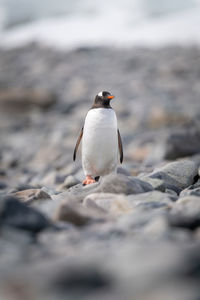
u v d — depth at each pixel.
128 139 37.41
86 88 68.62
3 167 34.44
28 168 30.22
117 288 4.82
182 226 7.55
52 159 35.09
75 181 16.47
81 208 8.92
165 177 14.04
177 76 73.19
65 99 65.38
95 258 5.65
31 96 63.41
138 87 65.00
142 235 7.19
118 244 6.58
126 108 52.44
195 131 28.27
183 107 49.47
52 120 54.12
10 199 7.72
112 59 90.88
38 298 4.74
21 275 5.27
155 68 78.44
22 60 102.69
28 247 6.68
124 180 11.37
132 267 5.05
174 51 91.69
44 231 7.59
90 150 15.28
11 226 7.43
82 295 4.73
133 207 9.77
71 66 87.88
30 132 48.09
